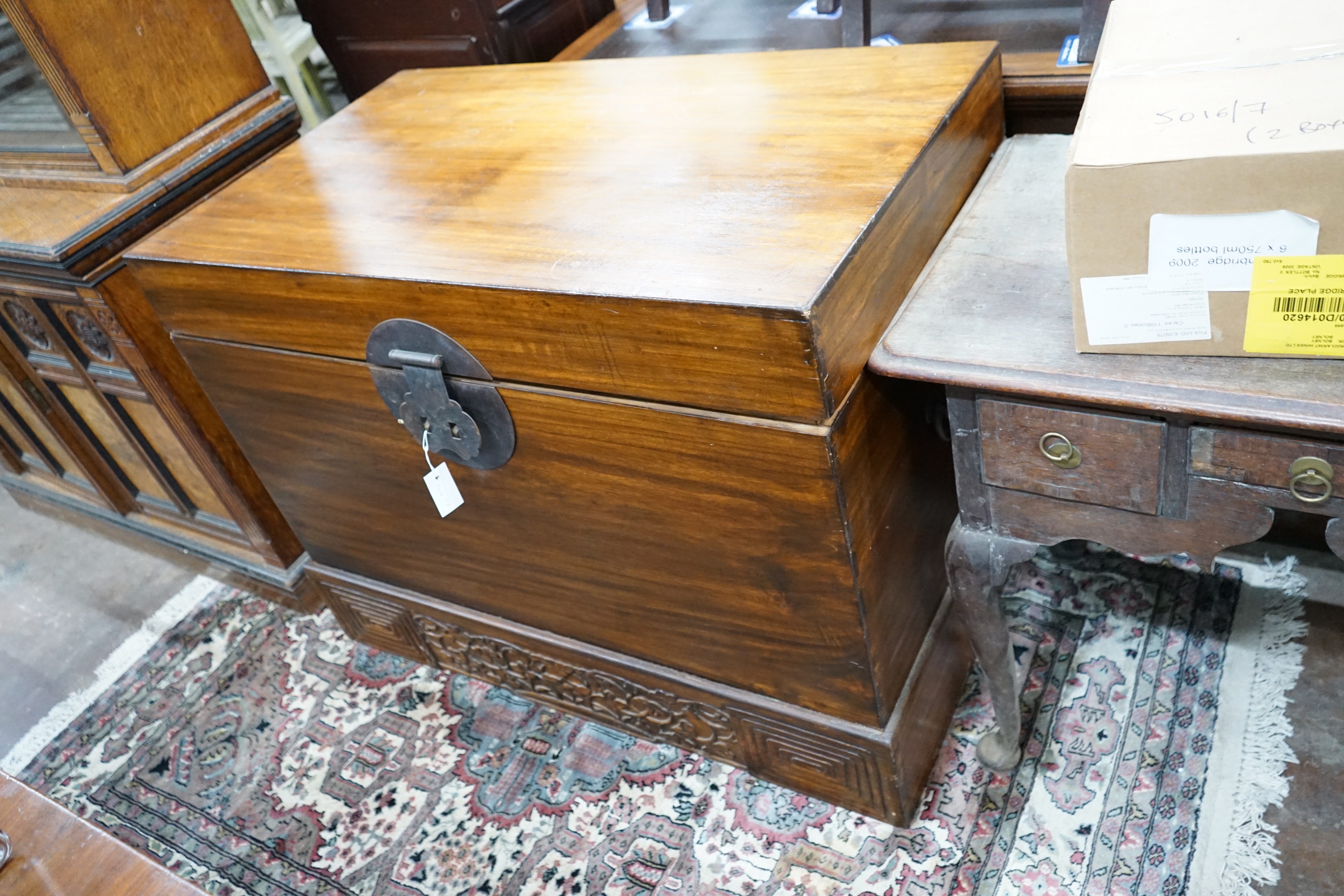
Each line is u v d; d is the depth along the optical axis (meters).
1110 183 0.67
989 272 0.92
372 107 1.40
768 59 1.22
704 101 1.16
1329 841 1.09
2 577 2.03
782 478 0.89
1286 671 1.26
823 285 0.78
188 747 1.56
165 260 1.13
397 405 1.09
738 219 0.91
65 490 2.07
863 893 1.16
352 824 1.38
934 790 1.25
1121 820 1.16
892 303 0.92
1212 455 0.76
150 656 1.74
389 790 1.42
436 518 1.25
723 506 0.96
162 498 1.83
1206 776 1.18
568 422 0.98
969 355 0.82
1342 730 1.19
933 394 1.02
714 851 1.24
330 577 1.53
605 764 1.38
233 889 1.33
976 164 1.11
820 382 0.80
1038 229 0.96
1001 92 1.16
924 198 0.96
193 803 1.46
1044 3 1.36
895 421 0.98
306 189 1.21
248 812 1.43
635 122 1.16
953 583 1.02
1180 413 0.73
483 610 1.39
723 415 0.87
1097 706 1.28
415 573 1.40
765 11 1.56
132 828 1.44
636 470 0.98
